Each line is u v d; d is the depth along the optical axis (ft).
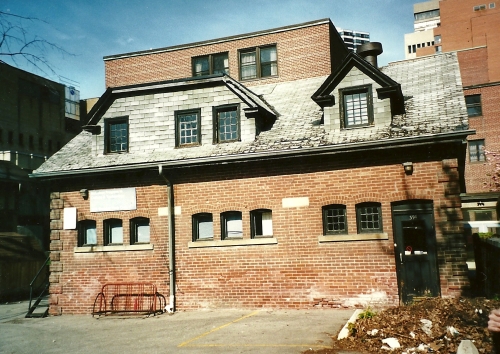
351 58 42.55
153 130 49.55
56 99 162.61
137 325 39.63
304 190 42.16
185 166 45.27
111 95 51.19
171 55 69.62
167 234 46.16
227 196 44.62
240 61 65.46
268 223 43.73
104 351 31.01
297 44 61.98
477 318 27.27
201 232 46.11
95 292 47.80
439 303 30.71
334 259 40.55
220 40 66.44
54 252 49.80
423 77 49.52
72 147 55.26
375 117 41.73
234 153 43.96
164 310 45.11
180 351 29.09
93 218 48.85
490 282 37.52
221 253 44.14
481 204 101.96
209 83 48.26
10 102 141.90
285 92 57.16
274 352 26.81
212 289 44.01
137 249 46.80
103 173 47.83
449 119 39.24
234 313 41.29
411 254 38.60
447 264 37.29
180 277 45.19
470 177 118.11
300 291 41.24
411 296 38.09
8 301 67.31
